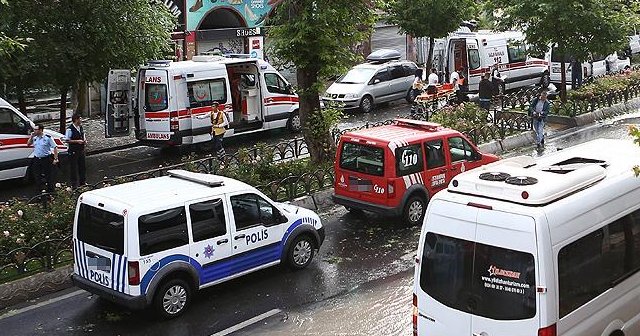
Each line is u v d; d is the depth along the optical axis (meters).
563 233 7.34
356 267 12.52
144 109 21.33
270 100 23.72
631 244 8.45
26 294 11.32
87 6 19.34
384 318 10.53
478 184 7.73
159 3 22.34
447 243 7.73
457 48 30.28
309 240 12.43
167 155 21.83
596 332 7.90
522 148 21.45
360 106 28.14
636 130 8.95
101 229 10.23
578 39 24.12
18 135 17.70
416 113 24.27
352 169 14.49
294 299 11.20
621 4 24.62
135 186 11.06
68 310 10.88
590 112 25.34
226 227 10.99
